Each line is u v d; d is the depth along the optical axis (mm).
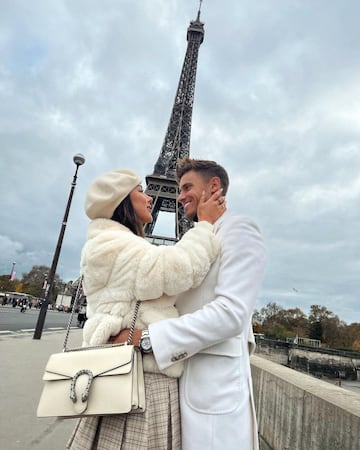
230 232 1872
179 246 1789
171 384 1717
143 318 1725
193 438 1595
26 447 4047
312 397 2680
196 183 2238
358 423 2084
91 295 1828
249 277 1747
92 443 1705
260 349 65688
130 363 1562
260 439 3984
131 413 1613
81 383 1538
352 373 64062
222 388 1671
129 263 1705
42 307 16516
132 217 2068
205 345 1630
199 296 1852
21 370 8320
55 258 18391
